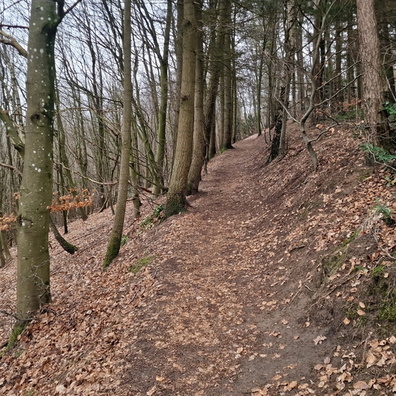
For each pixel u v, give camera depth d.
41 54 6.22
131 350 4.75
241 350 4.58
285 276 6.07
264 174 13.48
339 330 4.23
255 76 26.05
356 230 5.45
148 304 5.92
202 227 9.42
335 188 7.41
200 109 12.63
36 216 6.52
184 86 10.42
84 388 4.22
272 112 18.30
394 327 3.72
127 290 6.84
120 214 9.00
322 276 5.12
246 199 11.74
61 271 10.80
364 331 3.94
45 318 6.59
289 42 12.33
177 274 6.88
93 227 16.02
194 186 12.83
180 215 10.20
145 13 12.48
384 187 6.24
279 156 13.84
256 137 31.73
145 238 9.72
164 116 13.88
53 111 6.54
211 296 6.10
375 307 4.04
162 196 14.31
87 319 6.17
